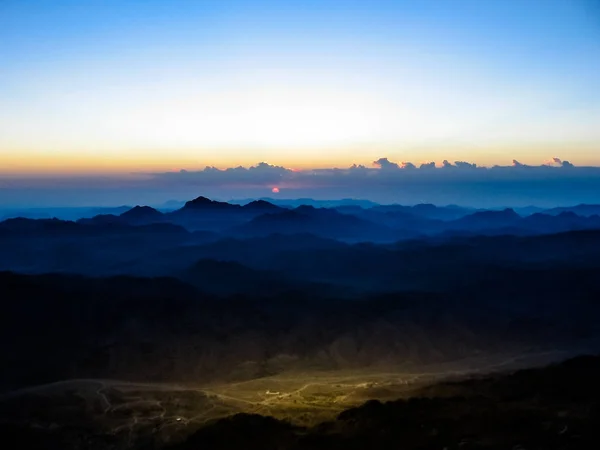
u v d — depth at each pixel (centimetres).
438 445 4266
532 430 4472
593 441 4175
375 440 4412
